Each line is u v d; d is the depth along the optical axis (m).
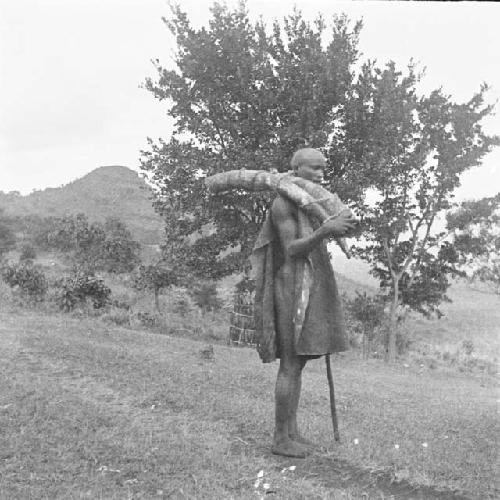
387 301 21.89
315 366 13.34
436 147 19.17
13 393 7.12
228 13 18.31
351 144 18.22
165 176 18.53
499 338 23.34
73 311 17.62
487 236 20.16
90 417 6.50
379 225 18.77
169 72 18.53
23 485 4.73
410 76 18.73
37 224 47.06
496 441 6.77
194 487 4.92
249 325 17.41
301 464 5.65
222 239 18.83
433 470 5.53
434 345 22.36
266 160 16.30
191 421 6.77
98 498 4.59
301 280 5.73
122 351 10.62
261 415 7.11
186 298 28.64
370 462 5.70
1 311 15.49
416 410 8.39
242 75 17.42
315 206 5.64
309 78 17.23
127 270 27.48
